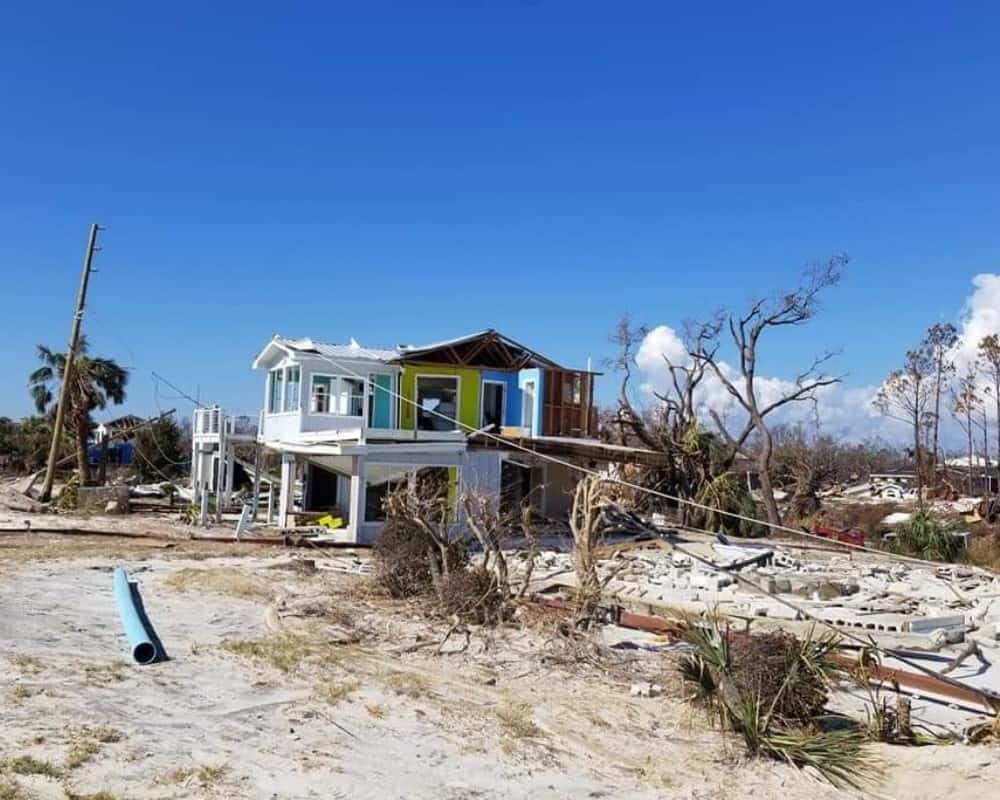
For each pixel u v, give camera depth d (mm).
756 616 16750
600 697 11078
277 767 7832
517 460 31578
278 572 19297
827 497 64562
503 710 10250
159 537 26375
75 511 35062
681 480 37969
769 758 9398
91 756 7492
